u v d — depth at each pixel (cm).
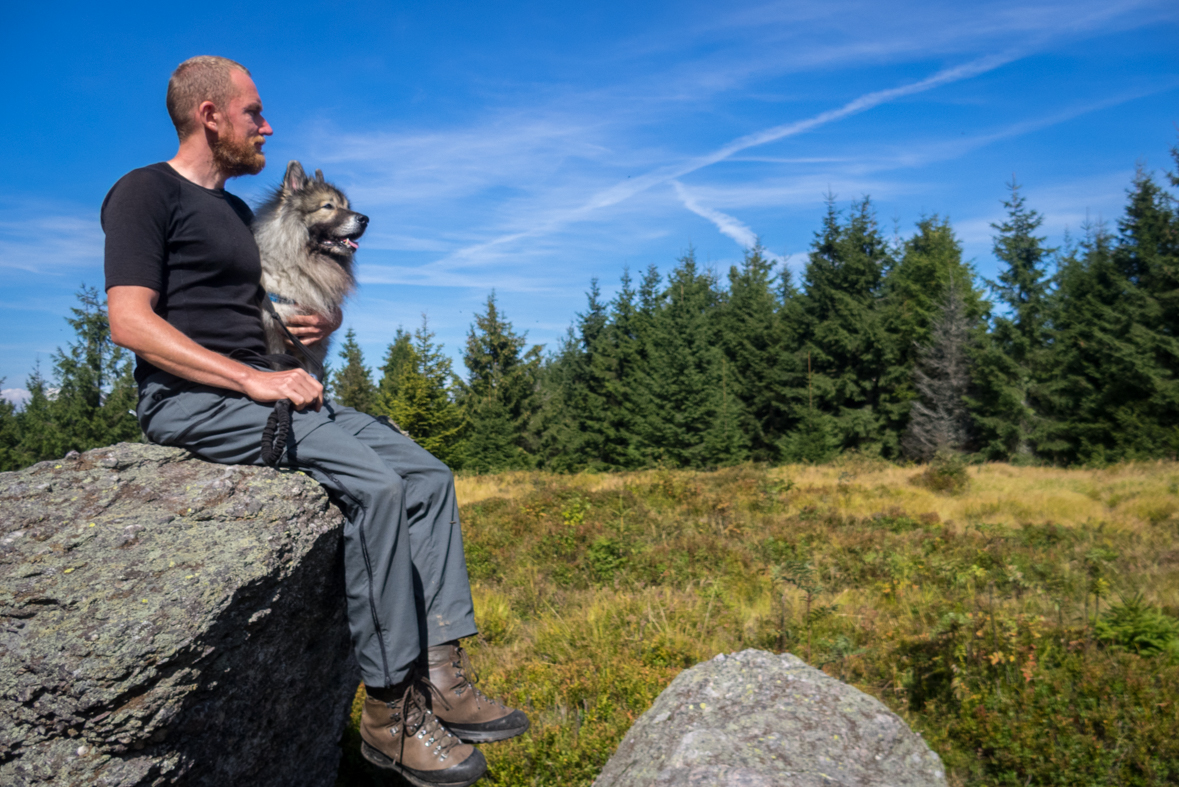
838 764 237
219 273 204
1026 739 390
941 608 592
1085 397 2830
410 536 200
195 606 156
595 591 721
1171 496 1355
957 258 3791
